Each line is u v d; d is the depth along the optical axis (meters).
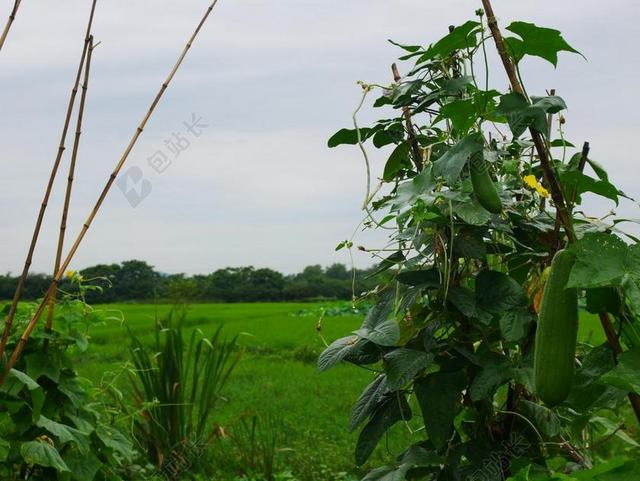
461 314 2.62
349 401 9.35
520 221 2.72
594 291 2.00
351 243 2.81
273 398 9.81
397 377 2.39
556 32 2.05
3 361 3.31
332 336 19.27
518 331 2.41
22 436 3.26
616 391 2.05
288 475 5.64
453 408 2.45
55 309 3.57
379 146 3.04
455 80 2.39
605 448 5.24
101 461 3.61
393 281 2.69
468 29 2.25
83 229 2.46
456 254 2.62
